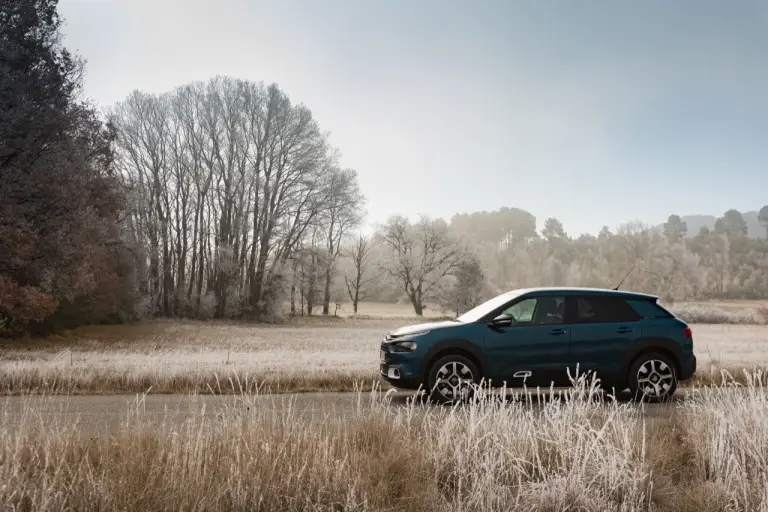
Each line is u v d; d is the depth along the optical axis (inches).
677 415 318.3
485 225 7106.3
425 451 230.1
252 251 2527.1
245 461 196.4
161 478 182.4
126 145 2284.7
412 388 410.9
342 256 2940.5
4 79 1013.2
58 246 1098.7
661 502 205.3
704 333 1785.2
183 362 615.5
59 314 1565.0
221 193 2586.1
